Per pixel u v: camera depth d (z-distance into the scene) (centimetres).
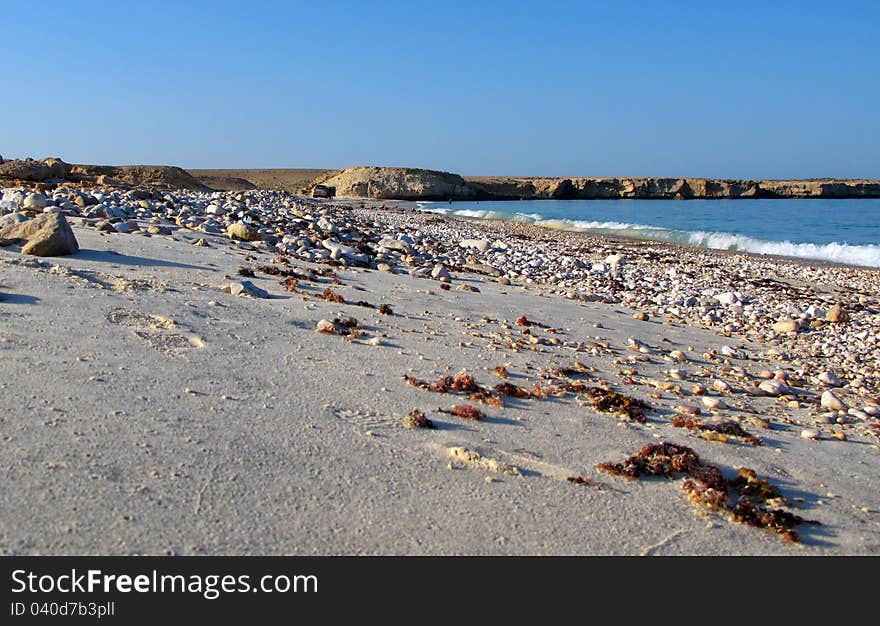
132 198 2002
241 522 397
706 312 1529
